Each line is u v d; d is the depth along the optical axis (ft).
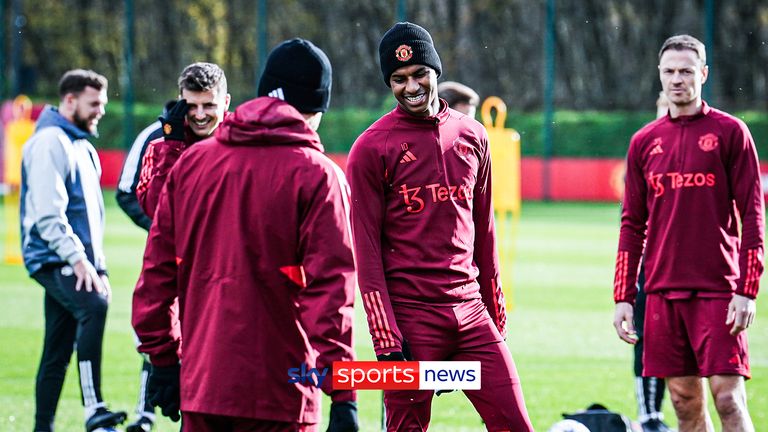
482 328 35.42
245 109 29.01
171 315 30.19
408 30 34.78
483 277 36.88
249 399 28.27
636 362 46.93
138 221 43.42
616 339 73.20
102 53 272.51
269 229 28.45
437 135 35.24
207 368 28.50
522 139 237.45
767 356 67.26
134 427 45.09
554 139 234.58
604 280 104.17
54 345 44.88
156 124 43.96
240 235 28.53
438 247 35.01
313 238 28.32
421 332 34.76
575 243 139.03
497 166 79.66
